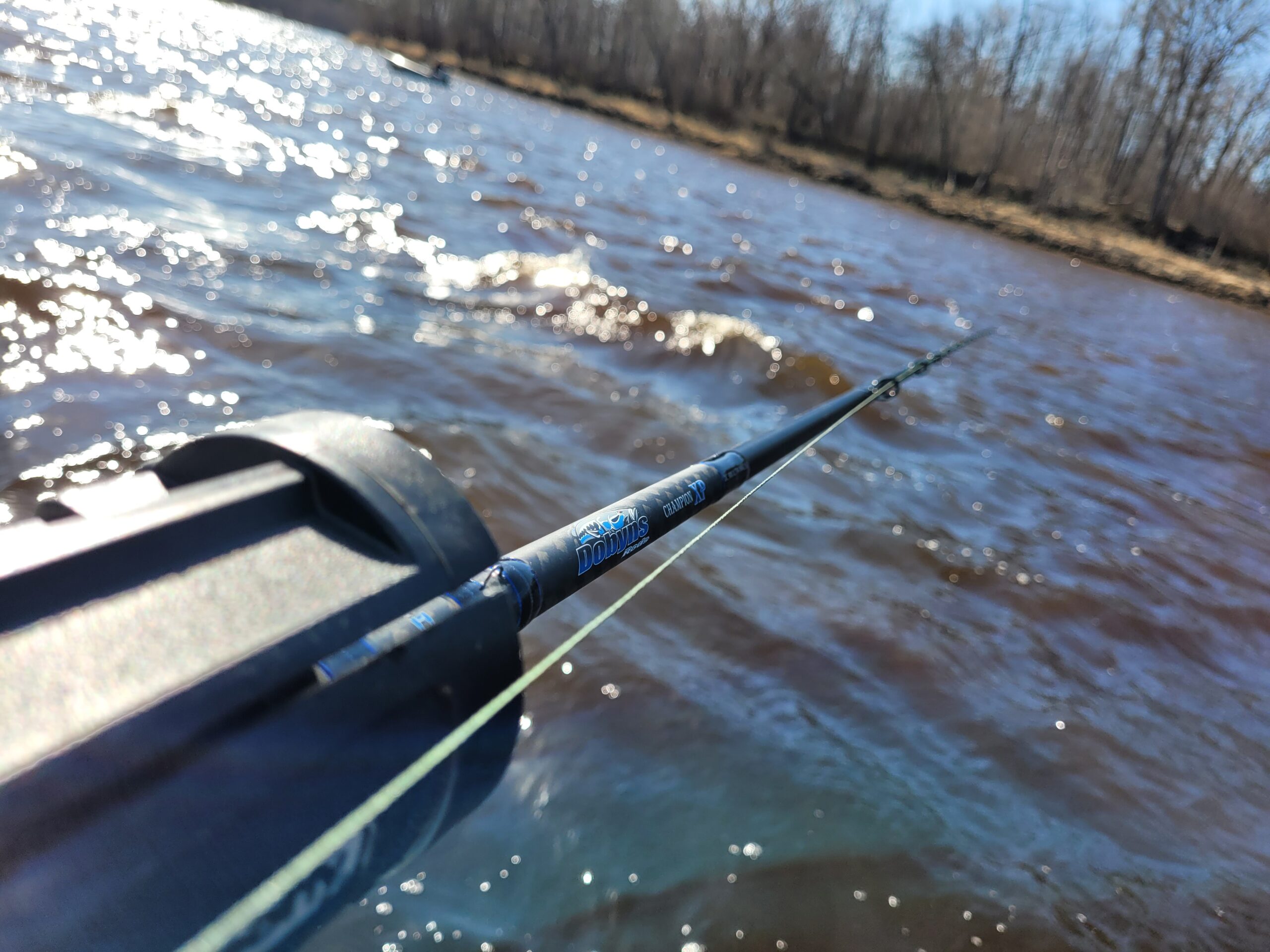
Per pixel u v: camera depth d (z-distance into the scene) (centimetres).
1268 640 392
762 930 180
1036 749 265
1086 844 229
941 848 213
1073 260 2909
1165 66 3634
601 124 3981
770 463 223
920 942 186
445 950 159
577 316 636
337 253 675
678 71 4722
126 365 397
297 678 101
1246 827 252
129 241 566
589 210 1253
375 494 123
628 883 183
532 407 460
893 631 315
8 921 78
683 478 179
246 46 3422
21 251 492
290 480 123
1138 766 270
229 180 842
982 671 304
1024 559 409
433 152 1501
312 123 1510
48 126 855
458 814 153
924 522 429
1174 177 3488
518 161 1709
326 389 421
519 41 5578
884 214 2877
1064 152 3950
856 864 202
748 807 212
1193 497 596
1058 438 649
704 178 2534
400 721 115
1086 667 326
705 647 279
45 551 96
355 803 109
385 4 6481
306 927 106
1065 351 1070
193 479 135
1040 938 193
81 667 89
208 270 552
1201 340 1608
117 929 86
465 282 676
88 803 84
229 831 95
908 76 4175
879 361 736
